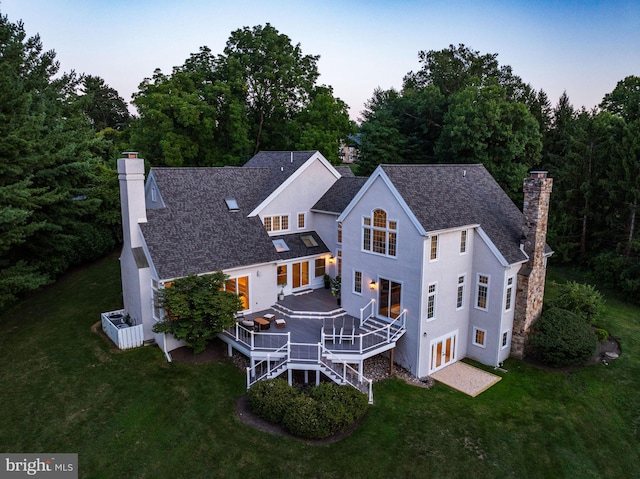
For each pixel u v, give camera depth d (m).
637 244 33.12
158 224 23.05
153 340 22.72
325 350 19.55
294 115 52.12
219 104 46.41
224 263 23.14
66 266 32.59
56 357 21.09
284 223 28.97
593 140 38.81
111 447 15.49
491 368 22.92
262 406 17.06
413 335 21.36
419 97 56.16
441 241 21.22
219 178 27.94
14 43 26.30
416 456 15.72
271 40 48.16
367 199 22.88
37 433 16.08
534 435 17.52
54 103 30.11
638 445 17.52
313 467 14.88
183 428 16.48
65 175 27.34
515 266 23.02
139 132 45.44
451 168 25.66
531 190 23.08
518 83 60.91
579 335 23.02
